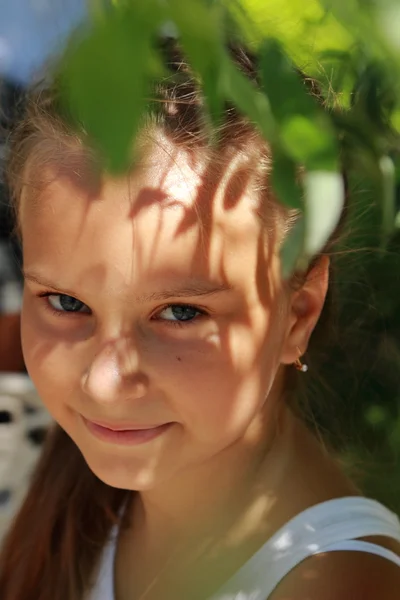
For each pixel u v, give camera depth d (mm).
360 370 722
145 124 515
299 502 606
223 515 615
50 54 533
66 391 577
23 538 735
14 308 1146
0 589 737
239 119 532
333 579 563
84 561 696
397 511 710
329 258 617
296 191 396
